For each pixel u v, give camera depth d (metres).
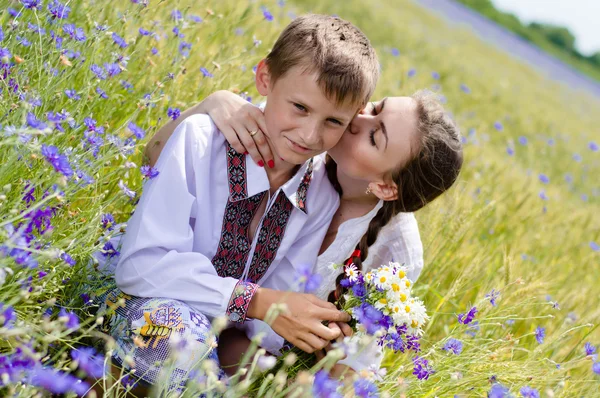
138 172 2.38
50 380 1.38
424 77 8.28
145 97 2.28
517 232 3.98
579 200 8.30
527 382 2.11
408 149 1.99
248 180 1.99
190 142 1.95
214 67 2.96
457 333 2.17
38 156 1.72
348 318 1.95
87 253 1.78
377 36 10.83
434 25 22.08
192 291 1.87
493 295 2.26
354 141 2.02
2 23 2.30
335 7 10.78
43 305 1.74
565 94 24.17
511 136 9.46
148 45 2.84
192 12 3.38
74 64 2.25
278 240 2.08
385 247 2.26
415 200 2.13
